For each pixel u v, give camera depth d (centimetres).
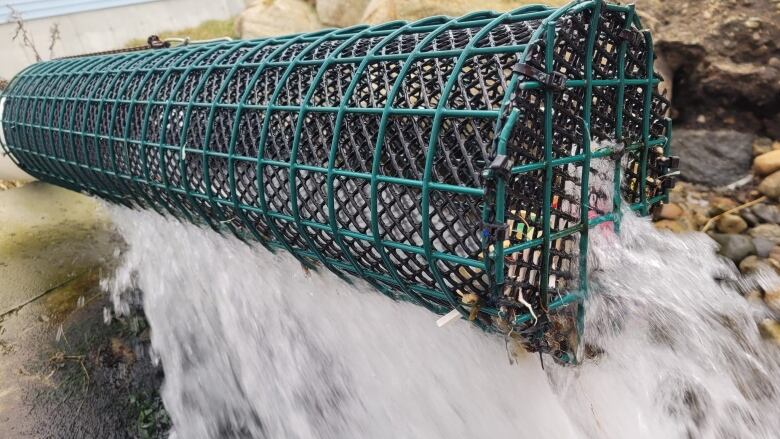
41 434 266
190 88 252
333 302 250
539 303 150
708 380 199
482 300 154
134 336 322
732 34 330
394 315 225
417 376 228
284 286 271
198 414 288
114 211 405
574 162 151
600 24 151
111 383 293
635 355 195
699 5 344
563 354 164
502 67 147
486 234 131
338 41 213
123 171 304
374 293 227
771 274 243
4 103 394
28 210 452
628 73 173
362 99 179
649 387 196
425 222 150
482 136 150
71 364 303
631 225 196
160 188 283
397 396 240
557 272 157
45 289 362
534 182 140
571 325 165
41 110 351
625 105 179
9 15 657
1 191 477
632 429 196
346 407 261
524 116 131
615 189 176
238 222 257
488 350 197
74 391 288
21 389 288
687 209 309
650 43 173
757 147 324
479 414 213
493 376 201
